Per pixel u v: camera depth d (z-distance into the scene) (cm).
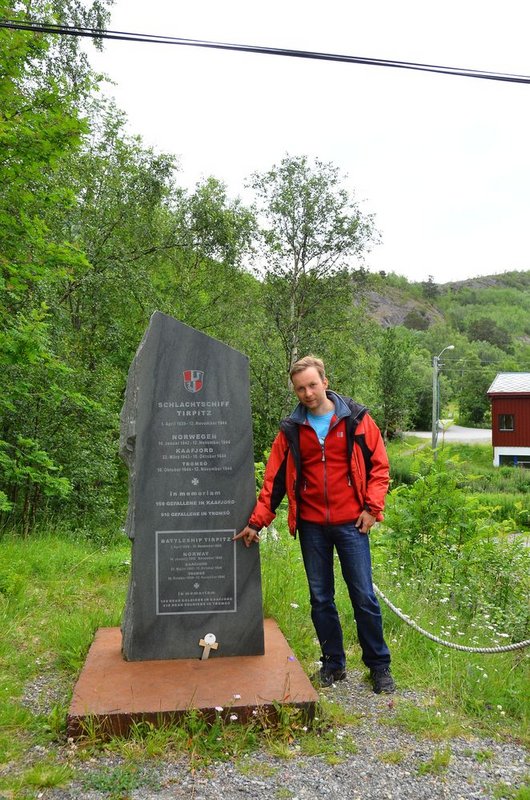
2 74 812
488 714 354
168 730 313
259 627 396
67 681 379
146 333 397
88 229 1605
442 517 670
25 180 854
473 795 280
